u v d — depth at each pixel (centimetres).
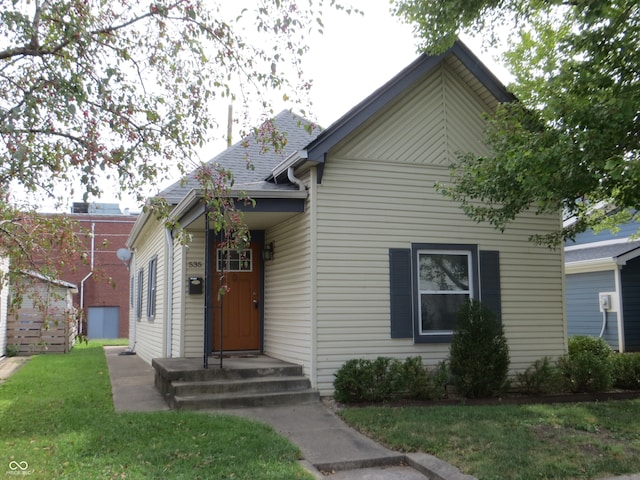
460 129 1023
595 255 1650
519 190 778
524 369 1014
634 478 533
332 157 934
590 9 659
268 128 640
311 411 805
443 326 980
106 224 3167
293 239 985
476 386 877
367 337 922
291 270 990
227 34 612
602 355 1111
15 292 627
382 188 959
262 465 554
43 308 618
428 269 989
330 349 899
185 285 1109
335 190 930
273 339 1070
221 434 650
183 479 509
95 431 670
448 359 958
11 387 1020
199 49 618
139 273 1778
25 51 557
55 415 766
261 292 1136
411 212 972
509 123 817
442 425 704
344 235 927
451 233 995
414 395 862
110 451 592
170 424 693
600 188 756
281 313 1034
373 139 962
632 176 615
